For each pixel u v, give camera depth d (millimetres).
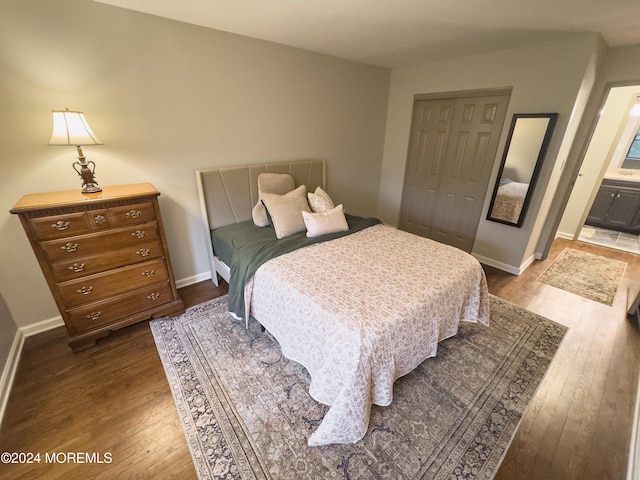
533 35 2354
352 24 2229
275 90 2895
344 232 2557
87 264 1877
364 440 1424
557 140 2621
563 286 2924
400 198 4219
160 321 2297
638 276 3152
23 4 1665
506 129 2941
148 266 2146
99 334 2027
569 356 1999
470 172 3373
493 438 1449
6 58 1694
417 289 1691
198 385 1724
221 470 1294
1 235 1901
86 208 1781
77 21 1839
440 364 1907
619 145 4750
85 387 1712
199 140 2566
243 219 2977
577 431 1498
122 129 2172
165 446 1402
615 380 1811
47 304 2180
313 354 1551
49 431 1462
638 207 4340
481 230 3393
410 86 3703
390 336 1420
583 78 2387
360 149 3963
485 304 2168
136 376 1795
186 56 2301
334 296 1597
